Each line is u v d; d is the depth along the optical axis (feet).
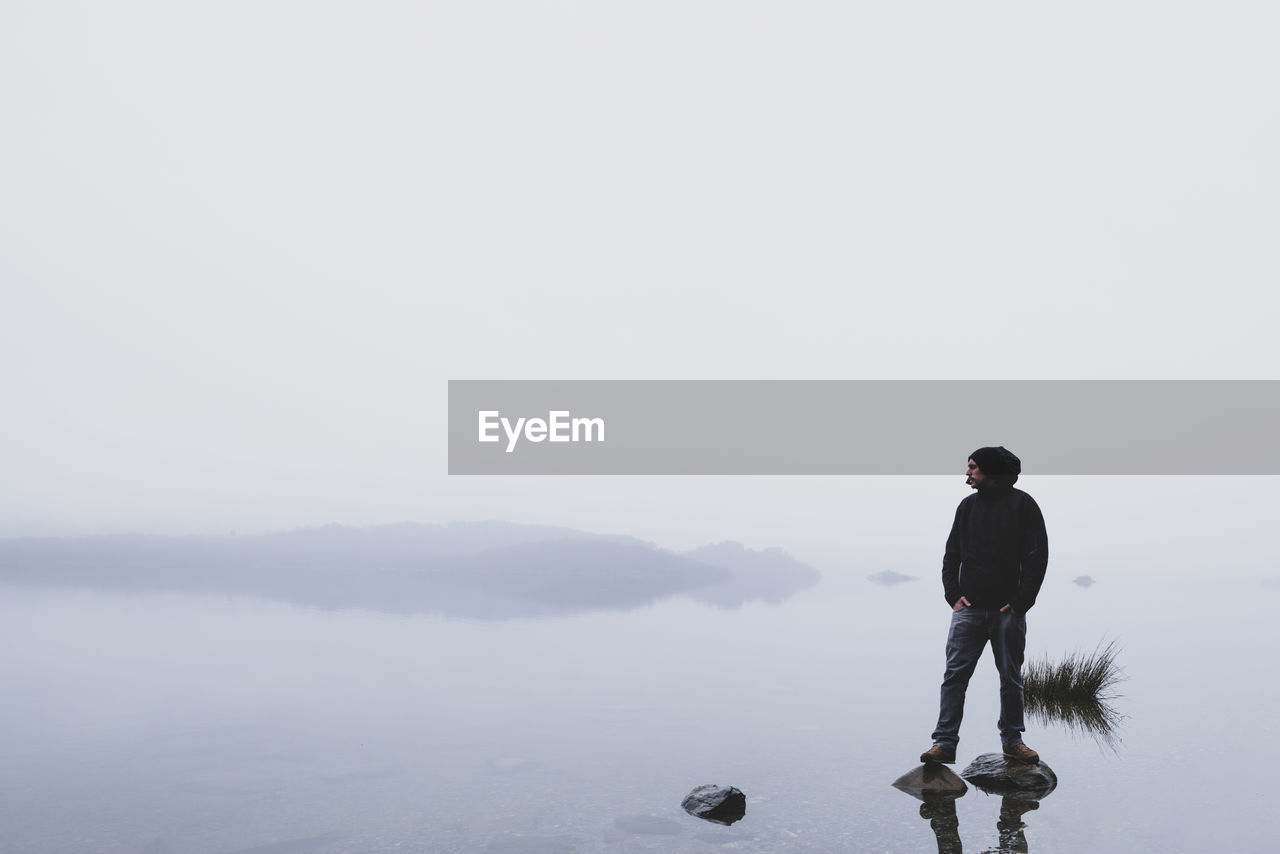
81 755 23.79
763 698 33.27
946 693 20.43
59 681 39.24
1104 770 19.72
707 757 22.54
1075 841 14.42
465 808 17.71
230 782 20.42
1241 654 45.68
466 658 49.29
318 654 51.83
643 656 50.52
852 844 14.47
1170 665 40.52
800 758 22.24
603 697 33.71
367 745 24.85
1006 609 19.77
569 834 15.58
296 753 23.81
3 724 28.73
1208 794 17.54
